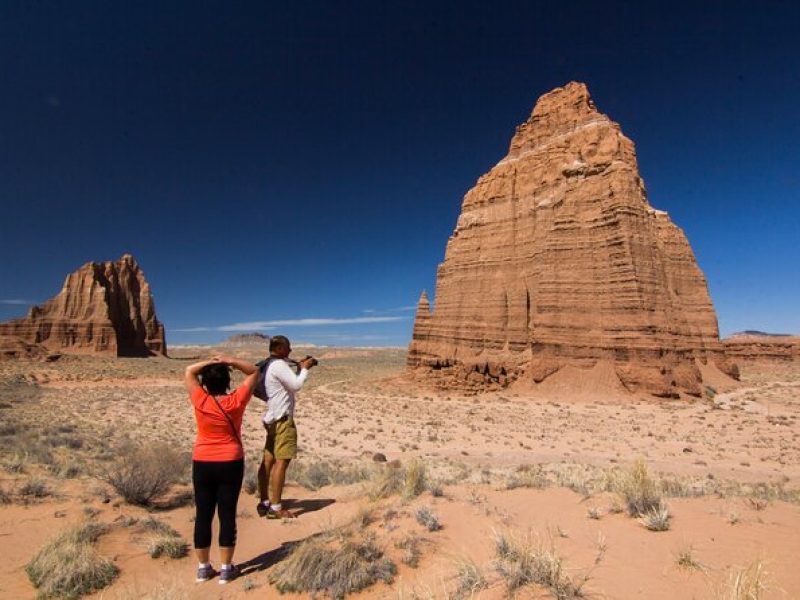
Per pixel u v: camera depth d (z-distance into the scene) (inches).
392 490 388.2
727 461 1077.8
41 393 2600.9
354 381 3437.5
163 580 252.4
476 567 218.5
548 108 3100.4
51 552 265.7
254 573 252.4
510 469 866.1
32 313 5659.5
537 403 2126.0
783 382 2854.3
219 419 246.2
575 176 2642.7
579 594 187.9
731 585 188.5
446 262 3324.3
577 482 418.9
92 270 6131.9
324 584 225.3
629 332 2244.1
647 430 1485.0
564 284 2479.1
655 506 292.0
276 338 331.6
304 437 1406.3
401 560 242.7
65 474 534.9
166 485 432.5
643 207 2468.0
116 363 4899.1
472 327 2982.3
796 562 211.3
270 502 335.6
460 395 2511.1
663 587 192.4
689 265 2952.8
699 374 2377.0
